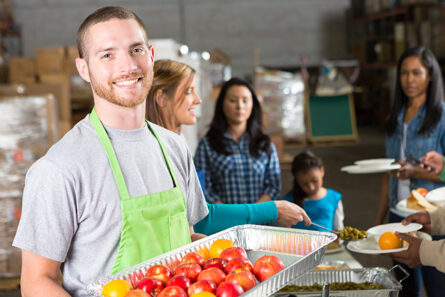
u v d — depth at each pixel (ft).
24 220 3.58
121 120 3.94
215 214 5.45
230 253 3.71
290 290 5.44
